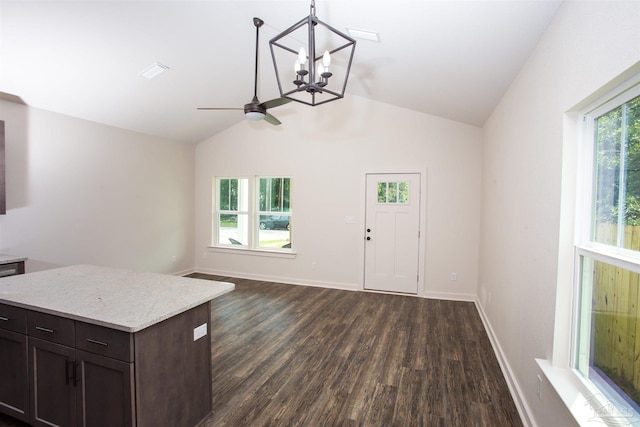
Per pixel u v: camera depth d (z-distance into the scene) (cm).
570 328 159
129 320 151
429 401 217
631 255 121
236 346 298
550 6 166
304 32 273
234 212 570
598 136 147
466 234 437
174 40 292
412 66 295
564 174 159
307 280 515
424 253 454
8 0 216
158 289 200
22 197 340
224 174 564
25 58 273
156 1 240
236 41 304
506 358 252
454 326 347
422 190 452
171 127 489
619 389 126
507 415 204
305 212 512
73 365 163
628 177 124
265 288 495
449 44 233
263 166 536
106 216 429
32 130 347
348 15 226
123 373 151
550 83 177
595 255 141
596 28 129
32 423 177
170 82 366
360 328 341
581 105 147
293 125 514
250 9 252
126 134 455
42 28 245
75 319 158
